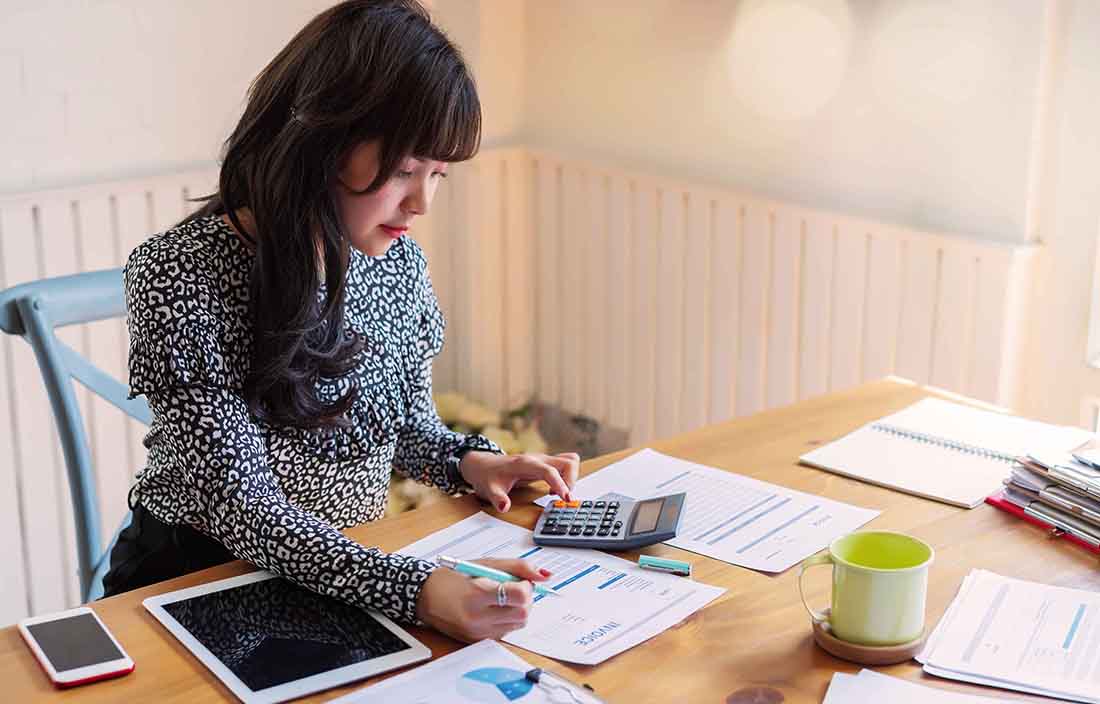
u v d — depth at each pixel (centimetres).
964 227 226
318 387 140
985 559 126
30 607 252
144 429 260
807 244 244
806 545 129
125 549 144
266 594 120
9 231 232
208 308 129
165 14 256
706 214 261
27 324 159
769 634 112
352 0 123
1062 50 209
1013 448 155
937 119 226
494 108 299
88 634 112
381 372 148
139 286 128
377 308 150
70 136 249
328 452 141
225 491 124
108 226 245
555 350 305
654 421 285
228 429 126
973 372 223
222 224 134
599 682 104
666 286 273
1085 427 217
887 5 229
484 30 292
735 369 263
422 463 152
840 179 245
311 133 121
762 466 151
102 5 248
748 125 258
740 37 255
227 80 267
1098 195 208
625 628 113
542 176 297
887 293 233
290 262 127
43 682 105
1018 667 105
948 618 114
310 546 119
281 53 128
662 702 101
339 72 119
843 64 239
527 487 147
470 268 302
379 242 130
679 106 271
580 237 291
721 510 138
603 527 131
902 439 158
